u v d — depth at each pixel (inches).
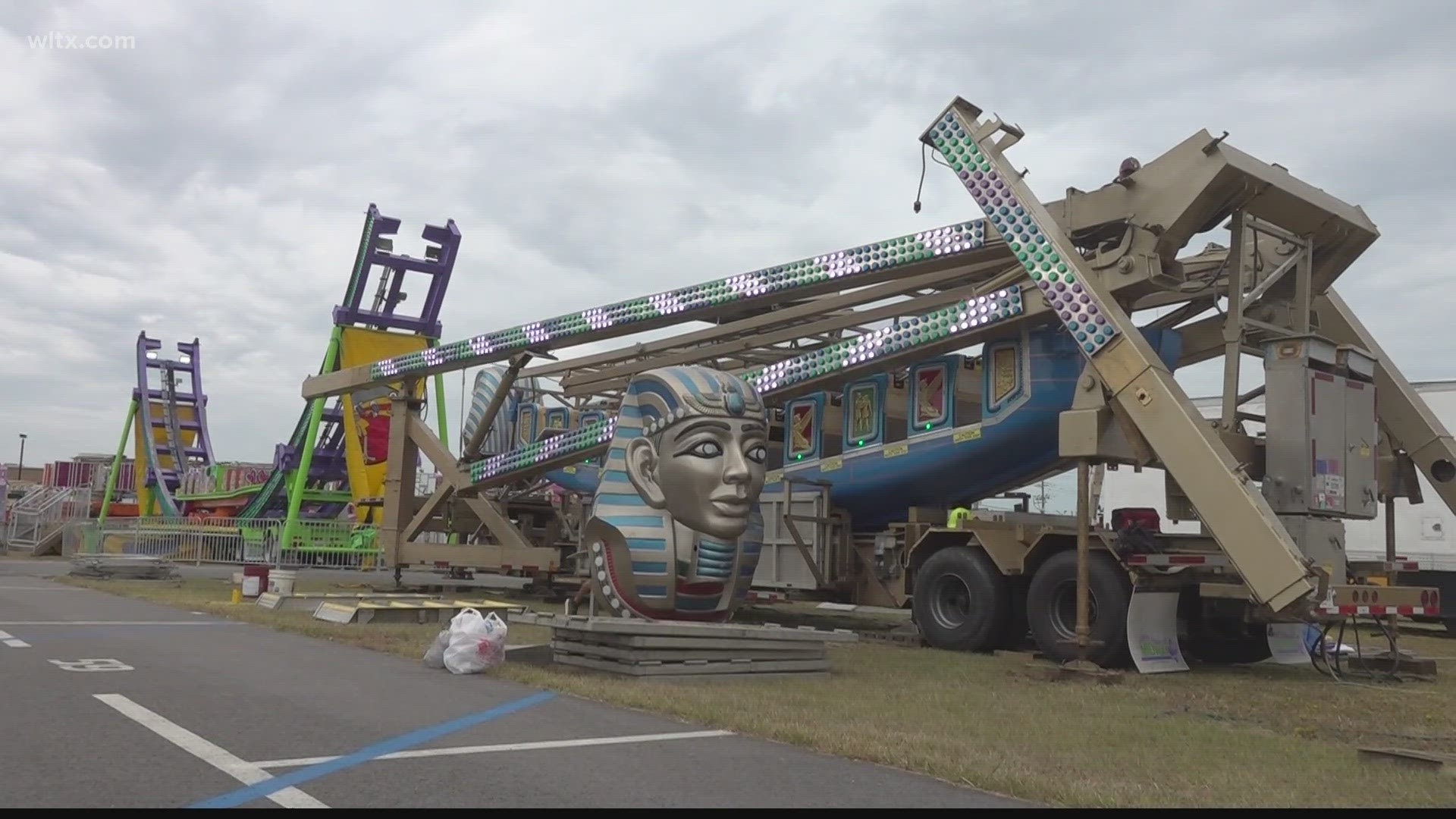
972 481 578.6
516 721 289.7
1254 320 479.8
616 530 433.1
